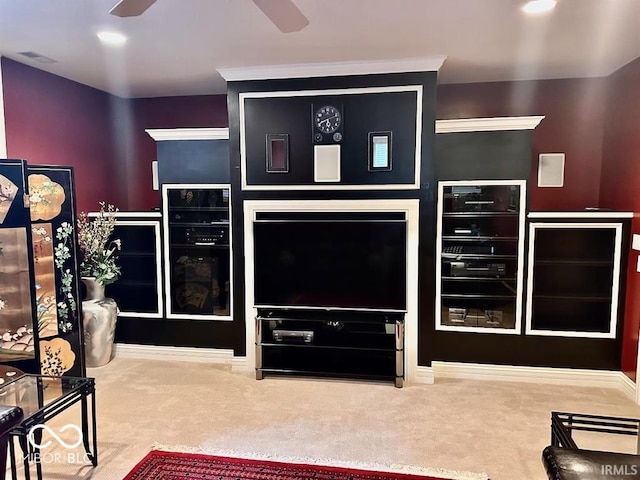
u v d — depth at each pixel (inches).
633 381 132.6
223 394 135.0
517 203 141.8
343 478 93.7
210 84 163.5
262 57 129.8
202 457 100.9
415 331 143.4
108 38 113.7
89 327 154.6
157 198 189.5
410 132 137.8
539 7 94.7
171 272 162.7
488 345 147.1
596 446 105.7
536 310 147.4
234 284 152.6
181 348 164.2
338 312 147.9
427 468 96.8
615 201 146.3
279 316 147.7
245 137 146.1
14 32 109.5
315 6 93.7
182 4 92.0
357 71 137.6
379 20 101.6
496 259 146.6
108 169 180.2
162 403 128.5
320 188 144.1
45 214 127.6
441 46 121.0
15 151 137.3
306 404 128.1
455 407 126.3
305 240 144.7
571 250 143.9
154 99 184.9
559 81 157.3
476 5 93.5
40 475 86.5
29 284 116.1
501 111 161.6
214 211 159.8
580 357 142.6
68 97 158.1
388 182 140.8
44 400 91.2
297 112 142.8
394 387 140.0
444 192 145.0
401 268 140.7
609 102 151.2
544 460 73.8
